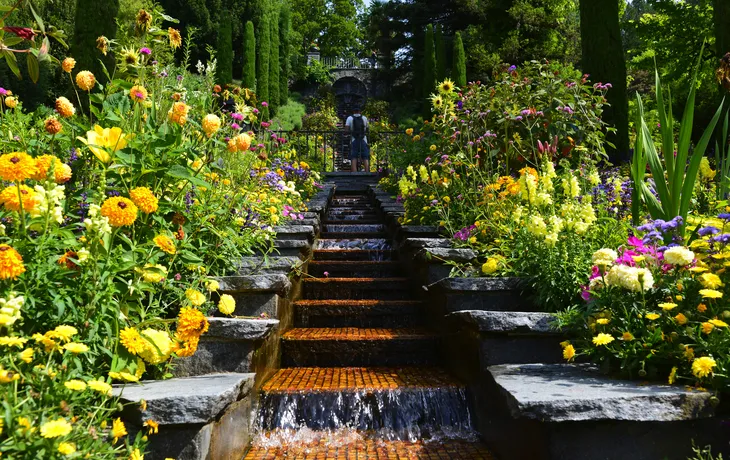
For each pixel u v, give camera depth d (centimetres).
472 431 306
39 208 207
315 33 4872
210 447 220
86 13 833
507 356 300
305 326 457
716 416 221
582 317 280
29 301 200
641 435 216
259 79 2653
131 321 242
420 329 438
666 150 347
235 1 3400
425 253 445
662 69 1884
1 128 364
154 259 253
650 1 1714
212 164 340
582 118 573
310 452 279
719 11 814
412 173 591
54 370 175
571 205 346
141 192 234
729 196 393
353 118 1514
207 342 295
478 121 579
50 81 1733
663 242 306
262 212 485
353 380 342
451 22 3466
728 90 347
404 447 286
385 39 3634
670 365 251
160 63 387
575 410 211
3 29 262
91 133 265
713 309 244
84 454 154
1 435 147
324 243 658
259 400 308
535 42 3244
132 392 222
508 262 390
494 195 459
